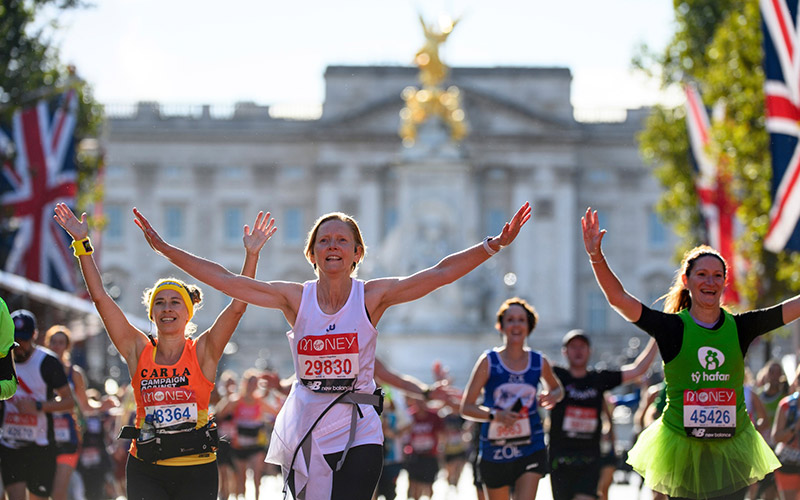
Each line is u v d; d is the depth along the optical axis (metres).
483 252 25.45
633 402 63.44
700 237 139.38
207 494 28.38
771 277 93.56
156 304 28.22
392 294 25.67
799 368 44.53
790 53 67.50
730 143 93.25
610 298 26.95
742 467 26.94
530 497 38.25
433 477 64.81
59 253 100.06
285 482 25.62
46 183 100.38
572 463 41.94
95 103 132.75
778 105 67.81
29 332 39.00
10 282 76.44
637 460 27.81
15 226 102.12
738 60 93.19
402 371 153.25
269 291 25.77
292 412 25.52
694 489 26.95
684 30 134.88
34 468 39.47
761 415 48.75
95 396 66.12
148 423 28.03
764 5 67.88
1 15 104.62
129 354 28.50
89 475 57.72
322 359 25.34
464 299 166.12
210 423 28.50
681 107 143.75
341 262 25.55
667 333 26.91
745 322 27.09
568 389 42.03
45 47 107.62
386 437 55.41
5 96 104.81
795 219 67.44
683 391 26.95
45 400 39.44
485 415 38.16
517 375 38.81
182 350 28.30
